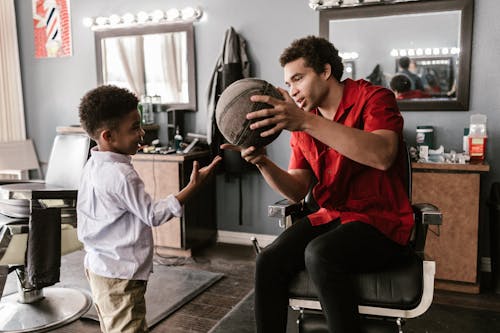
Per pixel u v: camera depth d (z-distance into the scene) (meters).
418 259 1.58
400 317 1.54
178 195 1.57
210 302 2.60
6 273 2.22
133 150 1.70
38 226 2.04
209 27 3.69
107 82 4.10
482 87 3.02
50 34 4.28
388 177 1.58
